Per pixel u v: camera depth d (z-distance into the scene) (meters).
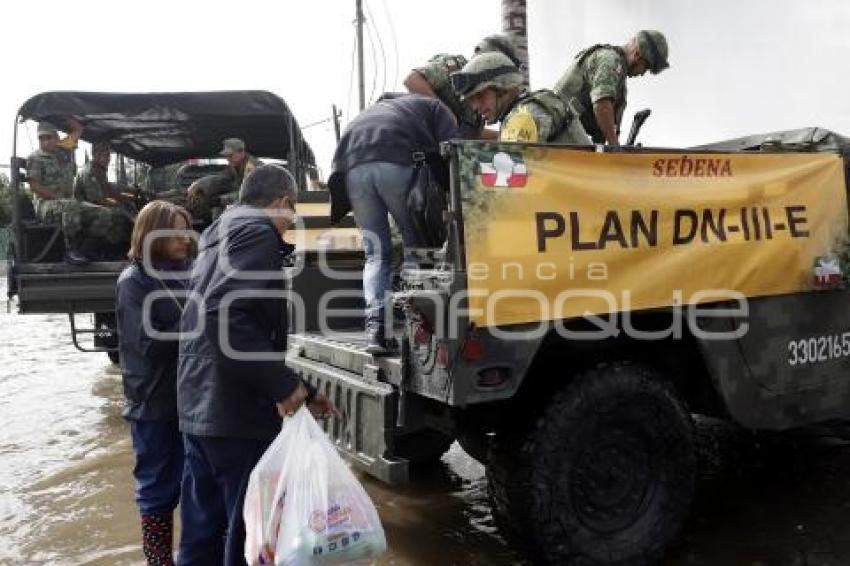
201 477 2.93
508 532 3.38
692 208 3.55
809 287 3.92
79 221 7.24
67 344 11.60
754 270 3.73
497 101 3.92
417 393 3.27
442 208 3.73
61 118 7.90
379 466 3.34
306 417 2.73
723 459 4.98
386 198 3.87
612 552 3.37
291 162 8.06
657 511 3.50
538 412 3.26
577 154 3.27
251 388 2.75
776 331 3.83
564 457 3.25
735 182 3.68
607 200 3.33
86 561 3.76
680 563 3.58
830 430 5.21
